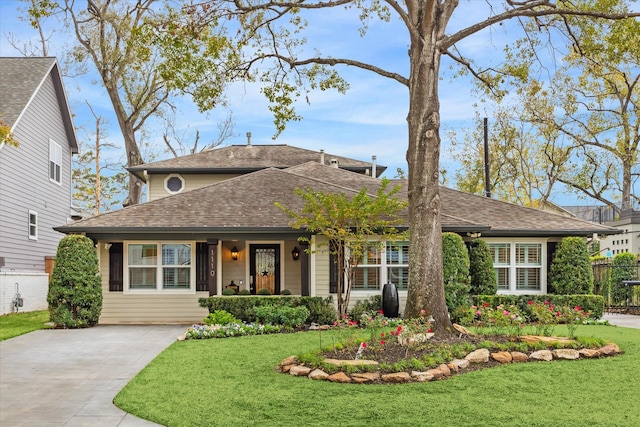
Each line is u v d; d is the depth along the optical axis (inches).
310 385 334.6
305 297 629.9
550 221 740.0
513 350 408.5
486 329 495.8
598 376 351.9
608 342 443.5
